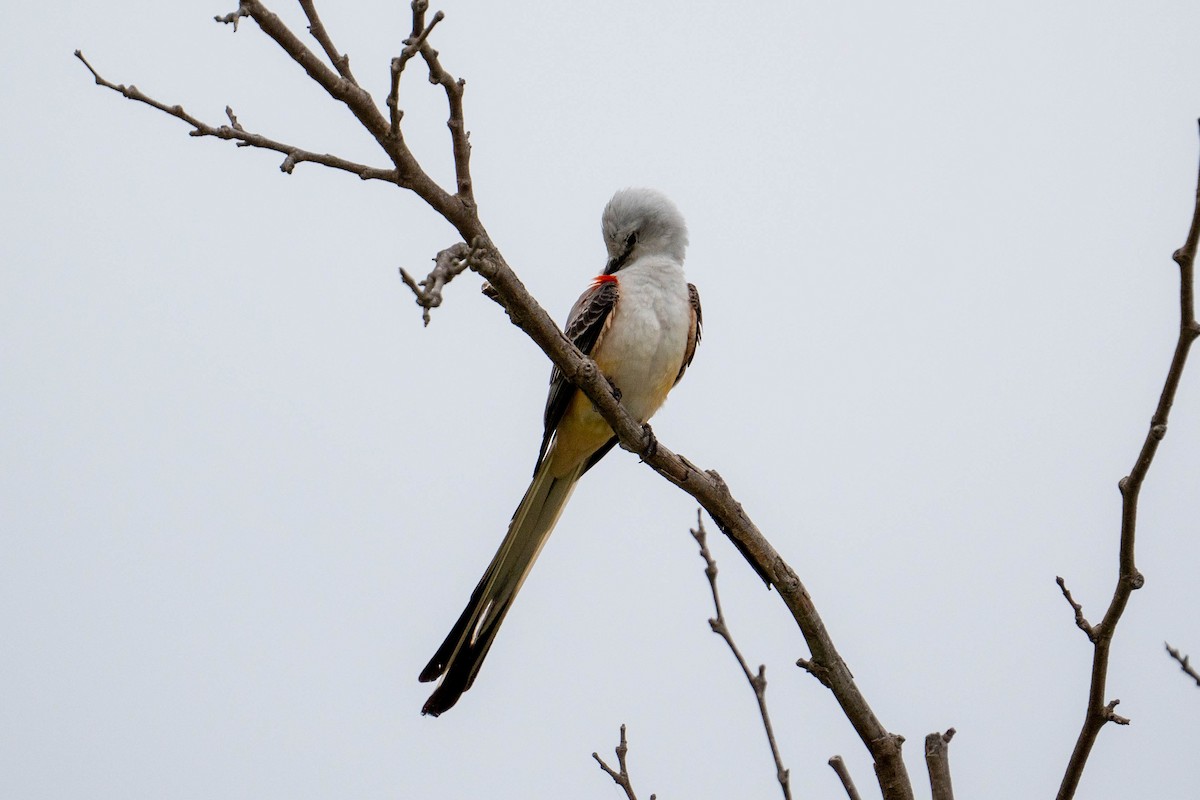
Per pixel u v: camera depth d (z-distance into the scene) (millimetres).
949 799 8914
